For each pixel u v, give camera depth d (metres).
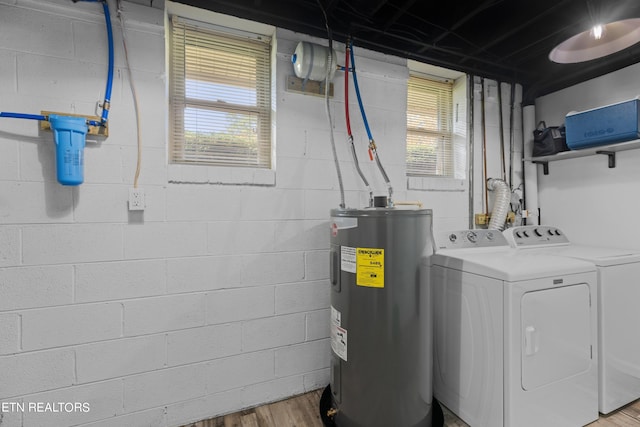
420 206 2.02
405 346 1.43
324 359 1.96
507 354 1.40
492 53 2.30
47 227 1.41
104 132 1.47
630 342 1.75
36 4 1.39
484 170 2.56
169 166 1.61
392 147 2.18
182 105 1.79
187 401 1.64
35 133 1.39
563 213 2.51
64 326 1.43
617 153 2.19
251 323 1.78
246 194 1.77
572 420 1.55
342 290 1.49
